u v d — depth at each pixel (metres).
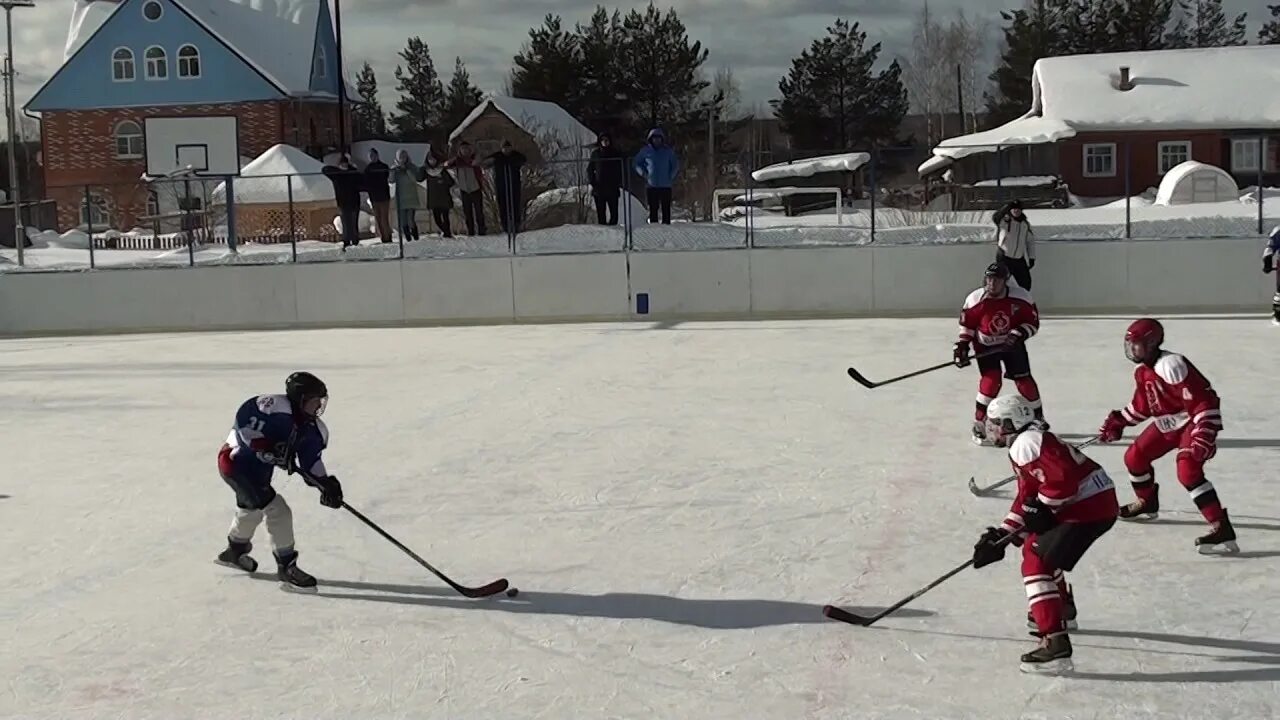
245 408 6.68
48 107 46.19
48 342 19.45
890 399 11.88
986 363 9.77
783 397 12.15
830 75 64.25
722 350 15.61
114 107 46.19
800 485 8.70
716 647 5.82
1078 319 17.70
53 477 9.81
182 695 5.48
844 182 23.89
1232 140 40.19
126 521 8.42
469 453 10.10
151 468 10.03
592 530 7.78
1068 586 5.81
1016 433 5.37
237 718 5.22
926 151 21.48
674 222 20.39
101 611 6.61
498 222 22.03
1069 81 42.94
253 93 45.97
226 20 47.16
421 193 25.53
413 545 7.59
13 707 5.40
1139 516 7.58
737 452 9.80
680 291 19.22
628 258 19.27
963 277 18.61
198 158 36.50
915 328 17.22
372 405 12.49
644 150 20.06
